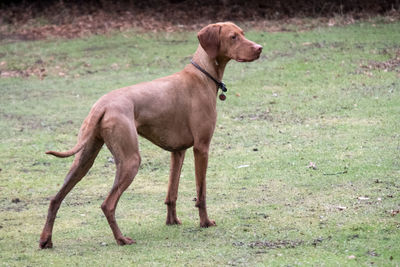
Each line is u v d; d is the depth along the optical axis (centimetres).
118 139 877
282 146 1485
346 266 797
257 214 1041
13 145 1573
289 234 930
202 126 967
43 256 865
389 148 1395
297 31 2703
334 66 2169
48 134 1664
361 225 949
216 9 3138
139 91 923
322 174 1257
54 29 2964
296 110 1788
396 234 907
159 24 2967
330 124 1636
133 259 844
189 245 901
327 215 1010
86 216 1074
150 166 1405
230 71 2212
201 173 976
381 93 1866
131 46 2630
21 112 1883
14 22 3077
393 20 2770
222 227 983
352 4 3048
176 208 1105
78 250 892
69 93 2075
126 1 3281
